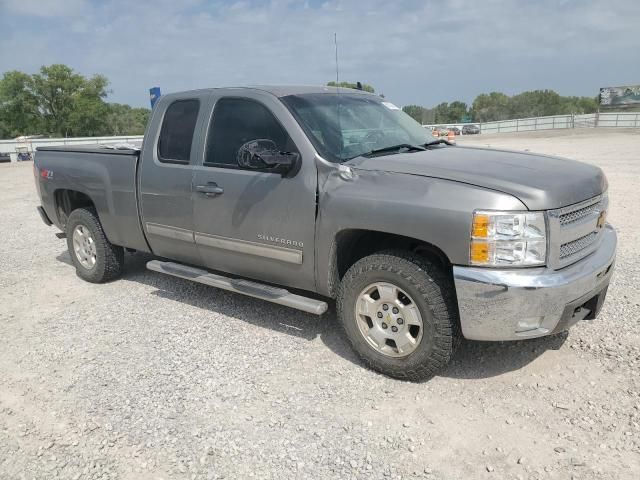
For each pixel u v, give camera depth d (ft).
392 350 12.39
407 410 11.35
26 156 109.91
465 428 10.69
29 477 9.84
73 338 15.43
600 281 12.01
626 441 10.05
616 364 12.62
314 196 12.98
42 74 231.91
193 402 11.93
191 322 16.12
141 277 20.57
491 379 12.34
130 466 10.02
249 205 14.19
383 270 11.94
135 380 12.95
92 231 19.34
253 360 13.66
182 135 16.06
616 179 39.17
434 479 9.39
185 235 16.07
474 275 10.77
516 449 10.02
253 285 14.74
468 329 11.18
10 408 12.03
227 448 10.39
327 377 12.73
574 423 10.66
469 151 14.32
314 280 13.55
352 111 15.14
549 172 12.03
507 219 10.57
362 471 9.65
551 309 10.77
